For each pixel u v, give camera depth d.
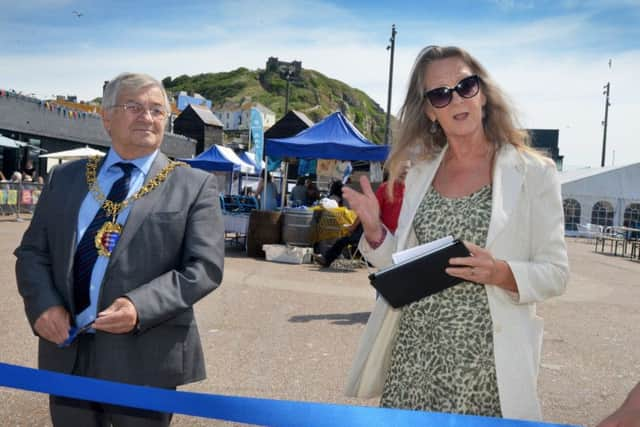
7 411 3.65
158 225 2.12
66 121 27.61
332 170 16.92
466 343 1.93
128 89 2.18
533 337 1.96
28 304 2.09
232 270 9.56
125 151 2.22
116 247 2.09
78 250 2.14
